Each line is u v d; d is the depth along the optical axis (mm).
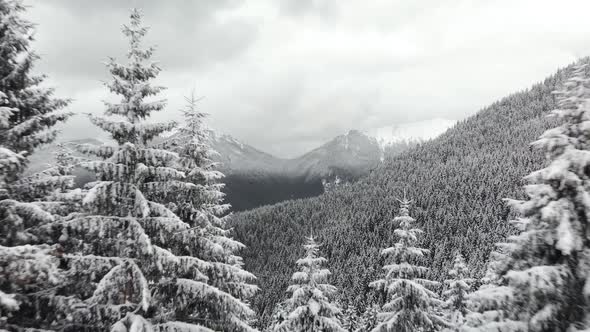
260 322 71000
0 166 8469
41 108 10930
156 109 11242
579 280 8953
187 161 15914
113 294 10133
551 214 8969
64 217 10516
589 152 9070
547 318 8812
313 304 18812
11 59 10250
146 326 9555
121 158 10508
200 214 14086
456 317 22750
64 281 9859
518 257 10148
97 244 10648
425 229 149625
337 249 149625
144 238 9727
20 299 9297
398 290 17828
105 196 10070
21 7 10234
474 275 90188
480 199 164000
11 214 9023
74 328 9992
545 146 9852
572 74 9953
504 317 9953
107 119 10492
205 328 10750
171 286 10953
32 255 8492
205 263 11164
